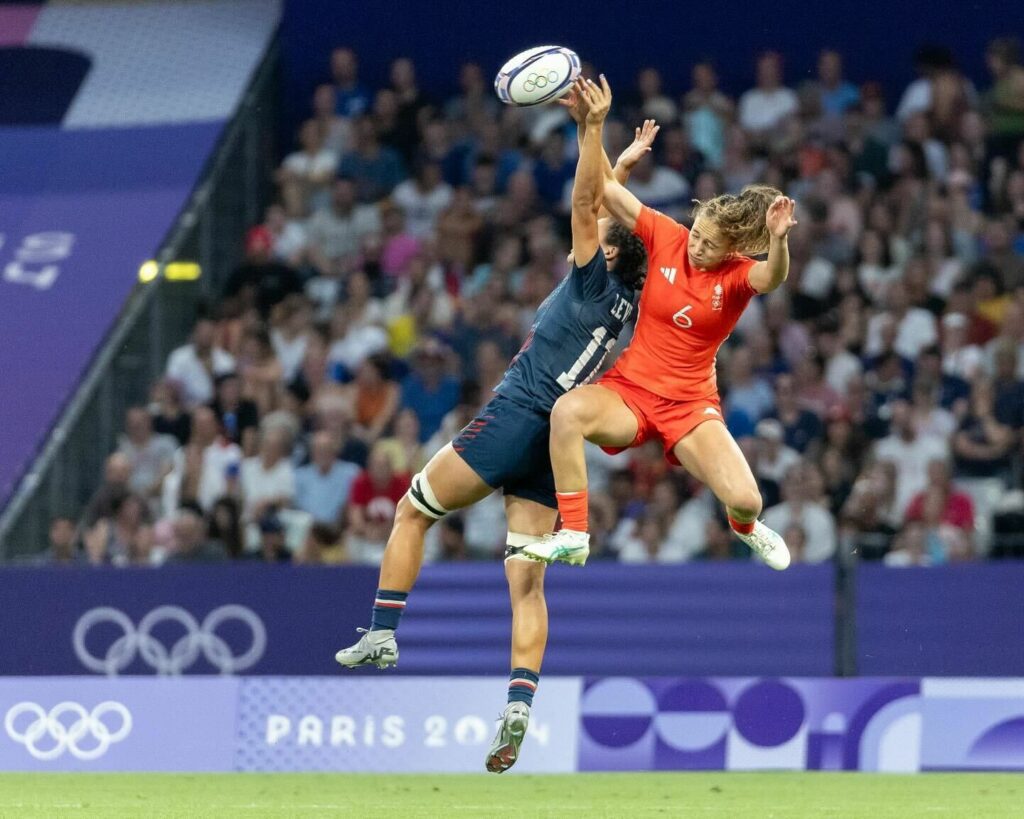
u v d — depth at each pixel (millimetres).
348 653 24188
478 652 35625
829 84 56781
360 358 49594
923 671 35250
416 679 33844
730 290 22750
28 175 60406
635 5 62000
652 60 62094
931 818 24344
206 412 45281
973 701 33719
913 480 43625
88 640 36156
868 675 35281
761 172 53906
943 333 46938
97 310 54406
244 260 57938
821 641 35375
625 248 24297
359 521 42031
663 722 33688
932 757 33562
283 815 24391
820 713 33750
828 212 51750
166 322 54438
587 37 62281
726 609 35438
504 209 53812
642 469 42969
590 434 22922
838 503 41594
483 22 62531
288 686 33938
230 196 59125
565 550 22469
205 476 44656
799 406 44344
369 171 56531
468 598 35719
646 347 23203
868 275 50219
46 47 65062
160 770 33531
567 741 33562
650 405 23125
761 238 22953
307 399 47844
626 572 35562
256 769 33562
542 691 33781
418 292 51094
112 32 65500
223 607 36062
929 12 60531
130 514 42656
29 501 45219
